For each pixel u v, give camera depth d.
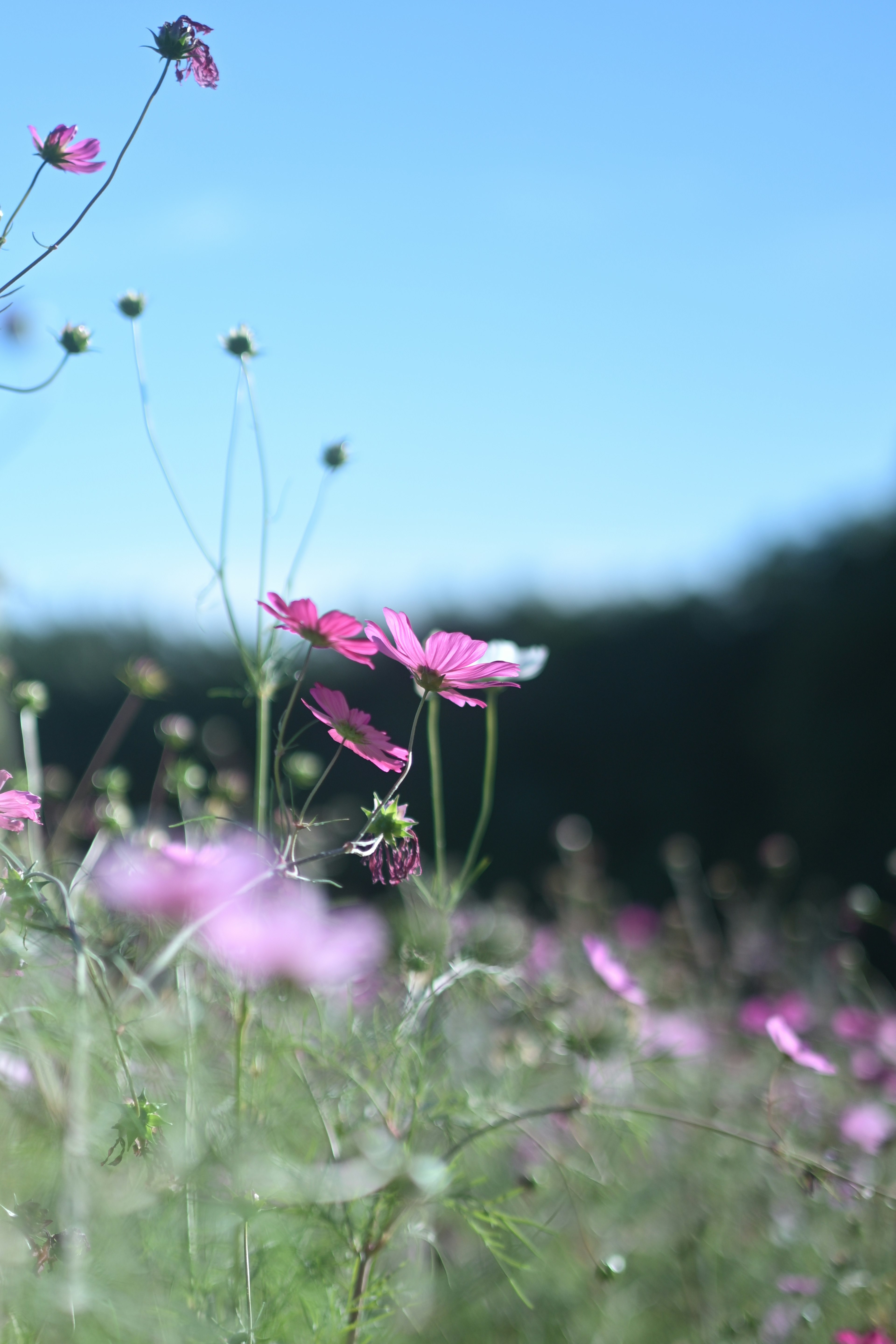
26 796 1.02
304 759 1.38
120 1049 0.98
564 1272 1.32
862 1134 1.46
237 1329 0.98
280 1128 1.08
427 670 1.04
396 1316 1.12
